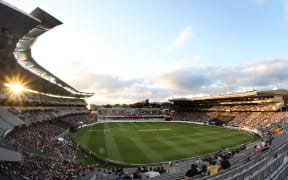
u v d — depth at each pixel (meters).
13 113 52.62
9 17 17.31
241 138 62.47
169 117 131.25
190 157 41.81
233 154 35.50
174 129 85.62
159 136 67.75
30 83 61.31
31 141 42.19
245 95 94.38
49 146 42.72
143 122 119.44
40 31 23.41
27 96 66.69
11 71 45.41
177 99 132.62
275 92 87.12
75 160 39.16
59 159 35.81
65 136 64.38
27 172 25.28
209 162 30.11
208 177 17.33
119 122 119.62
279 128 62.44
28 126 56.66
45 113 75.75
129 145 53.53
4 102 53.88
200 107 132.50
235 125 89.25
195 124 106.12
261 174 21.44
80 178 26.62
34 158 31.02
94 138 63.47
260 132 66.31
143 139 62.22
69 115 103.06
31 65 44.84
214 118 110.38
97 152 46.16
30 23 18.48
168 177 23.59
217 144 54.22
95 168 34.38
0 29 20.09
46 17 20.09
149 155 43.78
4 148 23.52
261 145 36.59
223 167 23.25
